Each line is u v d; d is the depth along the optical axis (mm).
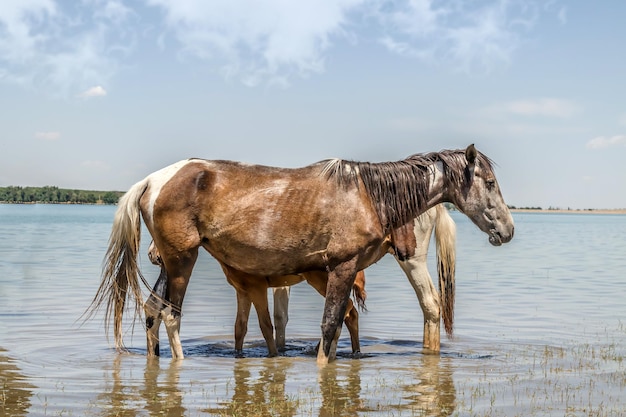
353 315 10484
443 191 9867
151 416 6520
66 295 16047
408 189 9625
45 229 56406
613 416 6570
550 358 9727
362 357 10070
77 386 7727
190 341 11406
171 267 9391
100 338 11102
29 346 10234
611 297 17250
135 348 10492
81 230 55250
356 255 9328
